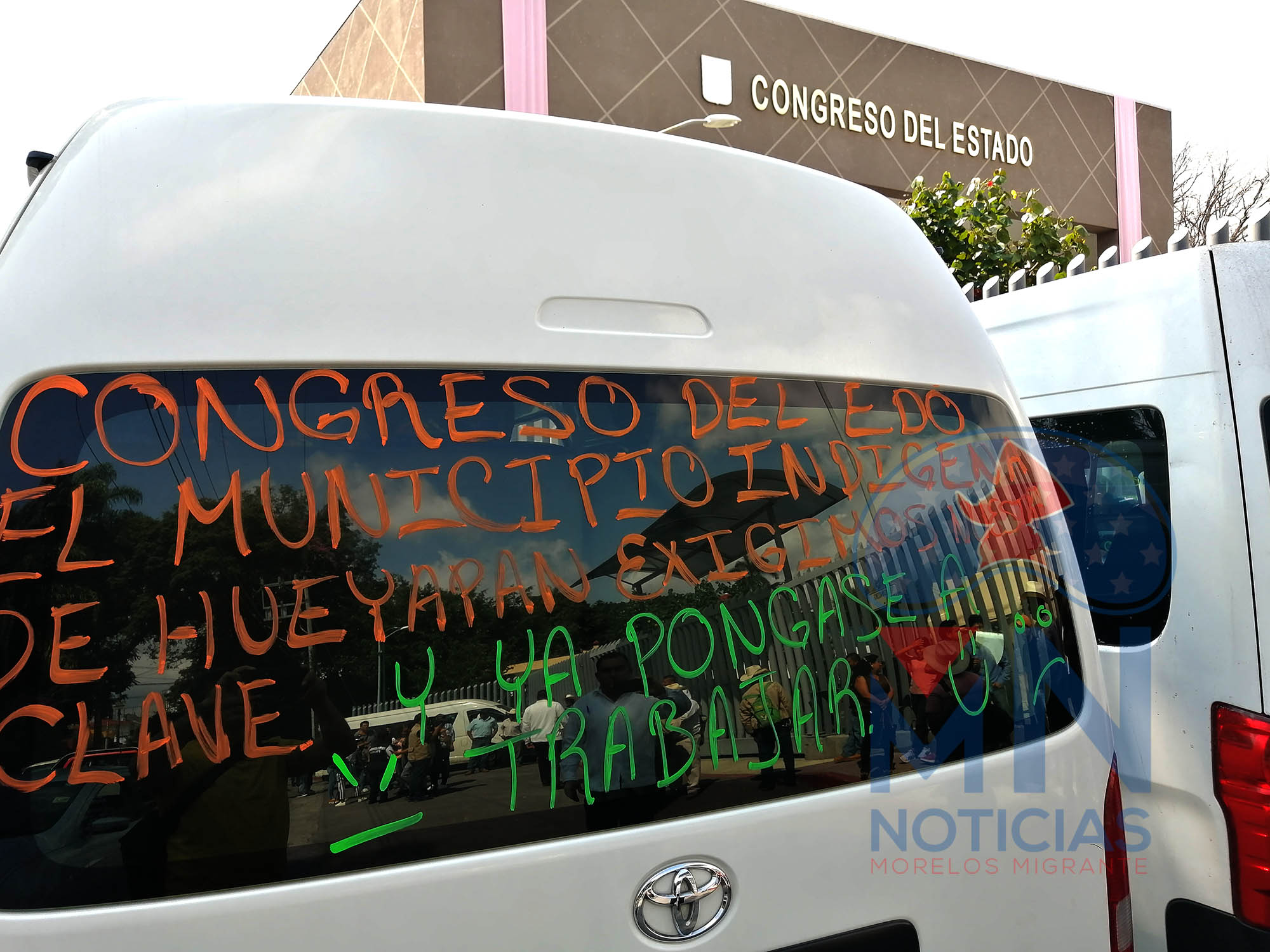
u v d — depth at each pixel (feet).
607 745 4.88
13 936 3.82
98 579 4.13
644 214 5.40
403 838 4.41
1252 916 8.05
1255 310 8.60
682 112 38.91
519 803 4.65
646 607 5.08
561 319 5.08
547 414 4.98
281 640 4.38
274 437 4.48
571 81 36.14
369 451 4.62
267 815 4.23
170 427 4.32
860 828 5.33
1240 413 8.46
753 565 5.37
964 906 5.59
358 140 4.84
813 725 5.37
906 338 6.14
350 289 4.68
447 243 4.90
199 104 4.64
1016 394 6.67
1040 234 29.40
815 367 5.73
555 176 5.21
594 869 4.66
